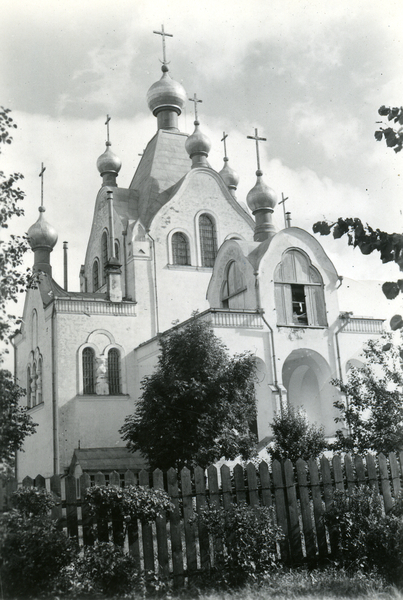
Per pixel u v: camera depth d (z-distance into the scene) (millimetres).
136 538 15719
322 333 39531
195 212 50719
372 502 17281
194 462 26719
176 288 48219
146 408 28297
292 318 39156
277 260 39406
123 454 40125
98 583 14336
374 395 25703
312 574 15945
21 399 47344
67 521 15375
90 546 14914
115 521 15703
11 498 15070
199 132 53188
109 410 42438
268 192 48531
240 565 15516
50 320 43250
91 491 15422
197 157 53188
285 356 38062
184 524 16141
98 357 43188
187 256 49812
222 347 31438
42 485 15898
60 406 41344
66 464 40594
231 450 28062
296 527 17172
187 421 27922
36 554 14156
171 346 29766
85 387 42531
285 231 40000
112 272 45250
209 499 17141
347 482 18141
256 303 38375
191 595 14891
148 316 46312
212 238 51312
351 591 14781
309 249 40344
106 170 56219
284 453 29406
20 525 14453
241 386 29094
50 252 48406
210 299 42438
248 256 39688
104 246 53406
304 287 40062
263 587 15047
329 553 17250
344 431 37531
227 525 15852
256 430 39375
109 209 48281
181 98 56719
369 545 16531
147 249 48000
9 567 14055
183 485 16406
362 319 40875
